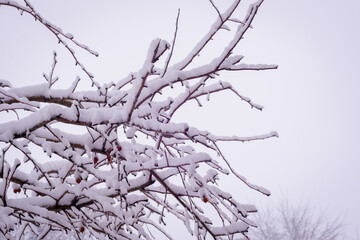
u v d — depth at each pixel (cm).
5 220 179
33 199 204
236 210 209
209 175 202
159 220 205
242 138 197
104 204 203
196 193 206
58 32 203
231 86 185
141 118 165
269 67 163
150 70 150
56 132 199
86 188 205
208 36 163
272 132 196
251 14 157
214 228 207
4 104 201
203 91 185
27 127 181
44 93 212
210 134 188
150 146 180
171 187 205
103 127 185
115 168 211
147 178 206
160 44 149
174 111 177
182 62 168
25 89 211
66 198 211
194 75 163
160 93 188
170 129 157
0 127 181
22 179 201
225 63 162
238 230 205
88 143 200
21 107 201
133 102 158
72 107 179
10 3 193
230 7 158
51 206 207
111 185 187
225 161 193
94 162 205
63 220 203
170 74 164
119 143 196
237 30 160
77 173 204
